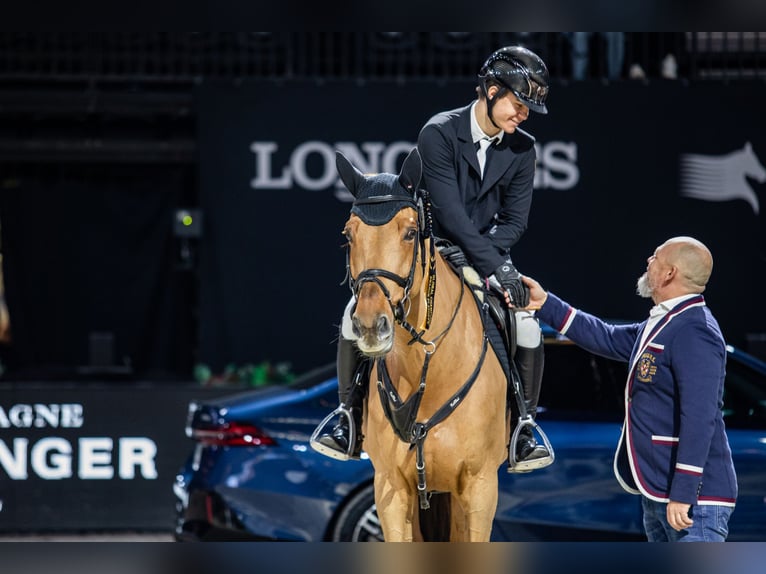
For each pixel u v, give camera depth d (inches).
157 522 494.0
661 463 252.8
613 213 578.9
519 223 274.8
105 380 584.1
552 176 578.6
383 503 252.8
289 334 585.6
